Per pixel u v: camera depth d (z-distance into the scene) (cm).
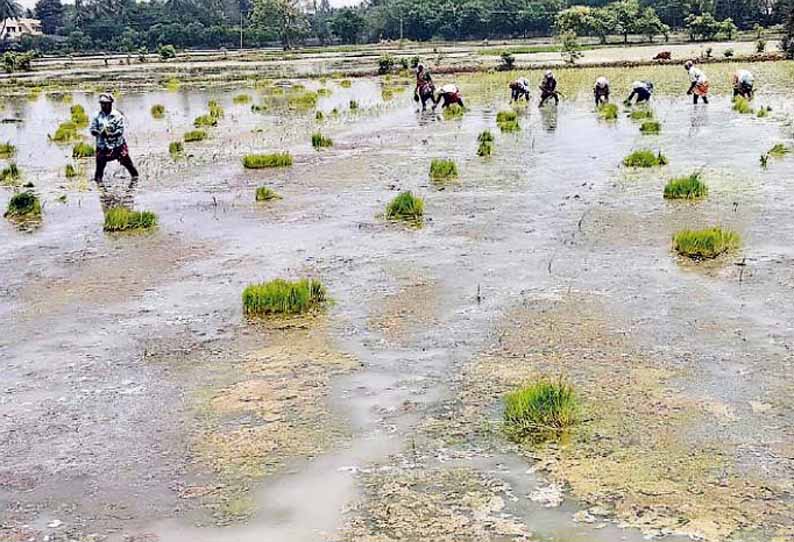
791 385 682
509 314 876
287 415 666
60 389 739
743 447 584
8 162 2156
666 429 613
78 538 514
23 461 613
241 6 15362
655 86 3641
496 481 555
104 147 1797
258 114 3119
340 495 548
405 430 633
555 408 629
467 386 705
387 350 795
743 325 819
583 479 551
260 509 536
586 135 2195
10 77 6250
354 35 11694
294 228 1308
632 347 774
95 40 12325
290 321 888
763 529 489
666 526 496
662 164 1711
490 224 1270
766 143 1945
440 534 500
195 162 2027
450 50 8119
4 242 1297
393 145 2175
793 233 1149
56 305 977
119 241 1273
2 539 514
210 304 956
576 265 1040
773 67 4472
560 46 7594
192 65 7412
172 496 556
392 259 1107
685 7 9312
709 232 1070
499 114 2602
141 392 725
